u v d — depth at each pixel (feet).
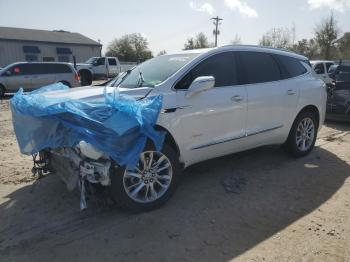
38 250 12.05
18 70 62.34
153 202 14.53
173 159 14.93
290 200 15.71
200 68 16.46
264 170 19.27
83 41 178.19
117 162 12.84
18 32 164.45
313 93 21.25
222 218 14.08
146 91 14.89
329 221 13.88
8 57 157.58
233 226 13.50
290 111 20.03
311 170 19.35
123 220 13.91
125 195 13.80
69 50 172.24
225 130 16.97
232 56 17.88
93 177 13.06
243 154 21.86
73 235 12.92
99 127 12.59
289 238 12.69
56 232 13.12
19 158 21.81
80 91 15.34
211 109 16.11
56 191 16.51
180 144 15.31
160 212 14.53
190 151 15.75
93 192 13.82
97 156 12.64
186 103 15.28
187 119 15.34
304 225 13.57
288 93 19.71
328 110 33.06
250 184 17.38
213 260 11.47
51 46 167.43
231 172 18.92
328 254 11.76
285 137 20.30
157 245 12.28
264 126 18.76
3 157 22.06
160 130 14.60
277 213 14.52
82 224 13.67
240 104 17.31
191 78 16.02
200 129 15.92
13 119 14.82
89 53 179.01
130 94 14.55
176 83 15.52
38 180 17.92
